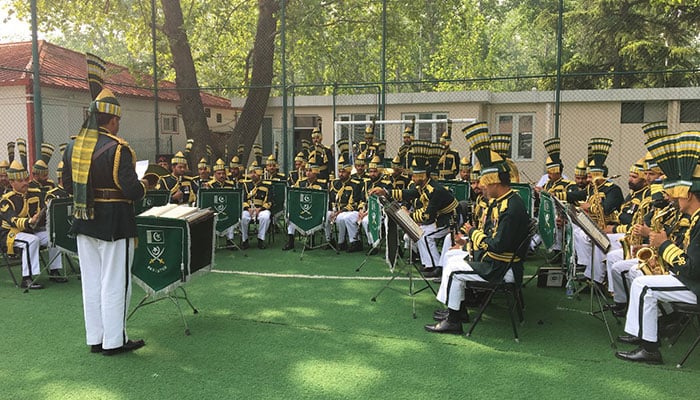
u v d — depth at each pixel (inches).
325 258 285.6
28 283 227.1
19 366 147.7
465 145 578.9
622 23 717.3
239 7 605.6
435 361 150.2
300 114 633.0
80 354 155.8
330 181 329.1
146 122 623.8
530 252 290.4
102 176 149.8
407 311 194.1
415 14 529.0
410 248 206.1
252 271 255.4
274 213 328.5
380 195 234.4
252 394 131.0
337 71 608.7
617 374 142.0
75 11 536.1
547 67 887.1
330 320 184.5
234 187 319.3
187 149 376.2
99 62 154.6
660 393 131.3
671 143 141.0
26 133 490.6
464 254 193.2
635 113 560.7
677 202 146.3
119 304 154.6
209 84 684.1
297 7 479.8
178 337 168.9
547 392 132.0
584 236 214.7
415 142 235.8
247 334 171.3
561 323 182.5
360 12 546.0
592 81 759.7
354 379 138.8
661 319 172.9
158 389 133.9
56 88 508.4
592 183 241.1
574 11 756.0
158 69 510.3
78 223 152.0
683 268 141.3
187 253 167.0
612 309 191.6
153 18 468.4
